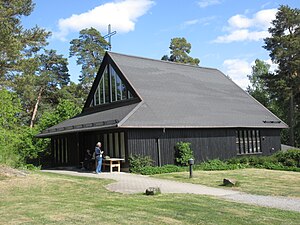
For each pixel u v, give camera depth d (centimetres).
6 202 1138
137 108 2377
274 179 1786
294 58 4497
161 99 2628
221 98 3167
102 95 2958
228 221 898
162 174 2045
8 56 2128
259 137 3042
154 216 931
